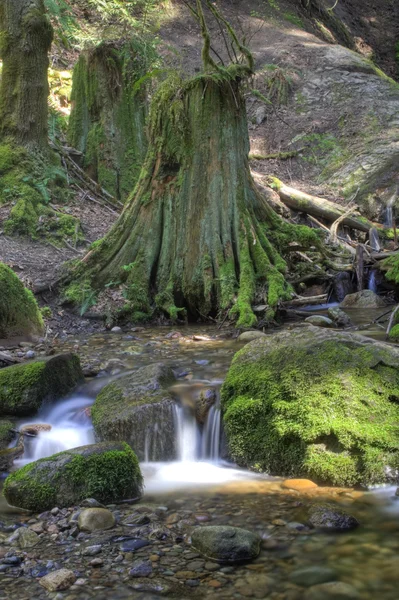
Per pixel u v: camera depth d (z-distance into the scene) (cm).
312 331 470
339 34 2559
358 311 818
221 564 295
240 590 273
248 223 819
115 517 350
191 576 285
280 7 2331
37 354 649
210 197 821
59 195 1135
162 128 840
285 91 1842
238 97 836
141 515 349
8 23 1119
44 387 514
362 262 902
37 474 379
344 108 1775
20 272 870
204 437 461
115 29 1329
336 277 904
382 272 910
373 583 276
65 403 525
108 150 1252
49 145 1185
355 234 1248
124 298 818
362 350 433
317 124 1731
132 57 1273
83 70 1270
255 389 444
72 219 1049
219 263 802
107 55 1253
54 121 1282
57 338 735
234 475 419
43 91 1148
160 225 846
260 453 425
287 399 425
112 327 790
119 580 284
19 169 1102
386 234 1239
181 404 468
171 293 814
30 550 316
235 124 834
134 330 779
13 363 597
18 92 1126
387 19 2894
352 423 398
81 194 1195
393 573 284
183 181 829
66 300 813
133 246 845
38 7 1130
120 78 1259
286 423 415
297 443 409
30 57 1123
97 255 850
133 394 484
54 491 371
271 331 723
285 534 323
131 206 862
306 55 2011
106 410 473
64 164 1215
